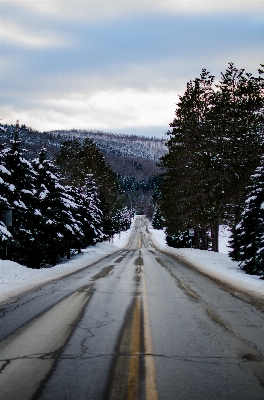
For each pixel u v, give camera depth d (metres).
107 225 65.62
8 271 16.16
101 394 4.11
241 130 26.53
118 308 8.88
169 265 22.66
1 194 20.25
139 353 5.51
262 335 6.63
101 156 73.75
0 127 19.80
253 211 18.77
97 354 5.45
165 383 4.43
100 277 15.85
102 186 72.62
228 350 5.73
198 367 4.96
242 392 4.21
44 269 19.89
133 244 76.62
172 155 40.03
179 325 7.27
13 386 4.31
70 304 9.37
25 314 8.17
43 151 26.98
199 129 34.88
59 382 4.43
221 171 27.44
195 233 45.34
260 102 26.23
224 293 11.54
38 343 5.99
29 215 22.12
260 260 16.75
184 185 37.06
